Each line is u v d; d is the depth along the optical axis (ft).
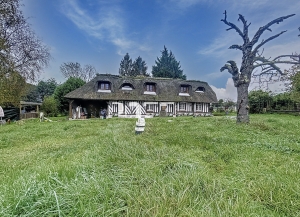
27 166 11.25
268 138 17.62
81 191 6.32
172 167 9.64
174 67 157.69
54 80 133.28
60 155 13.93
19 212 5.44
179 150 13.53
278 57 33.42
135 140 16.03
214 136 19.43
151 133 21.79
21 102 68.49
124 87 76.64
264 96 81.30
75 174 8.27
